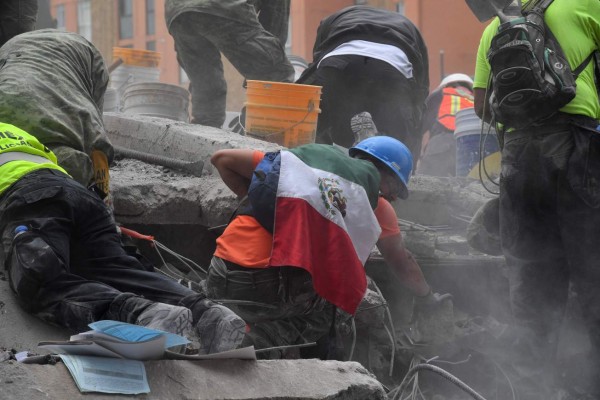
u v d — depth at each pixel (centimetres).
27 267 574
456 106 1517
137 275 611
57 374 470
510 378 835
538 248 784
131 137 984
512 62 733
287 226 645
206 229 842
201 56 1223
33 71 762
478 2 825
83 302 568
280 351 709
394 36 1059
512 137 772
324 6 4312
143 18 5156
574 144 745
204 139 890
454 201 1016
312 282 656
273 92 1008
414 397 742
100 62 855
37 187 607
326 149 683
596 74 765
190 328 554
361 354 814
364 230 667
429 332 806
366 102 1048
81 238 618
